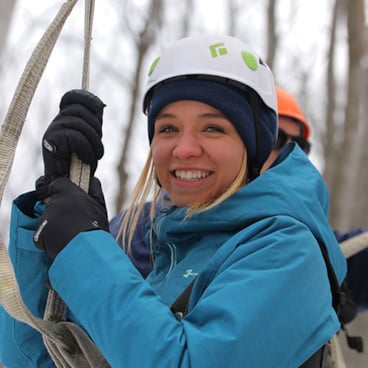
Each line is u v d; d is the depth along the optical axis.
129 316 1.68
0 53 5.14
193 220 2.10
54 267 1.82
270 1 12.19
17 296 1.84
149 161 2.36
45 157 2.03
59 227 1.85
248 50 2.24
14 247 2.09
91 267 1.77
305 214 2.01
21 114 1.93
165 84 2.16
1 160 1.90
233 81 2.12
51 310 2.05
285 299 1.74
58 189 1.95
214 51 2.15
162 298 2.04
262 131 2.23
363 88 6.80
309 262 1.85
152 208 2.39
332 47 11.30
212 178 2.10
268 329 1.69
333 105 11.03
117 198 10.64
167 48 2.25
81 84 2.11
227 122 2.11
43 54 1.95
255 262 1.79
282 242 1.83
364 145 6.44
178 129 2.14
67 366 2.02
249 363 1.65
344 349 5.47
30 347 2.23
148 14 11.07
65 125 2.00
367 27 7.20
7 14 5.14
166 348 1.64
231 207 2.03
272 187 2.02
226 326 1.66
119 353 1.68
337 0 11.12
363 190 6.23
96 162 2.05
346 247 3.20
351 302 3.33
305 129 4.17
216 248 2.04
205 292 1.79
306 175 2.17
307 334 1.78
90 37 2.10
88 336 2.02
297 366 1.78
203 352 1.63
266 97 2.22
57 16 1.96
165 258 2.28
